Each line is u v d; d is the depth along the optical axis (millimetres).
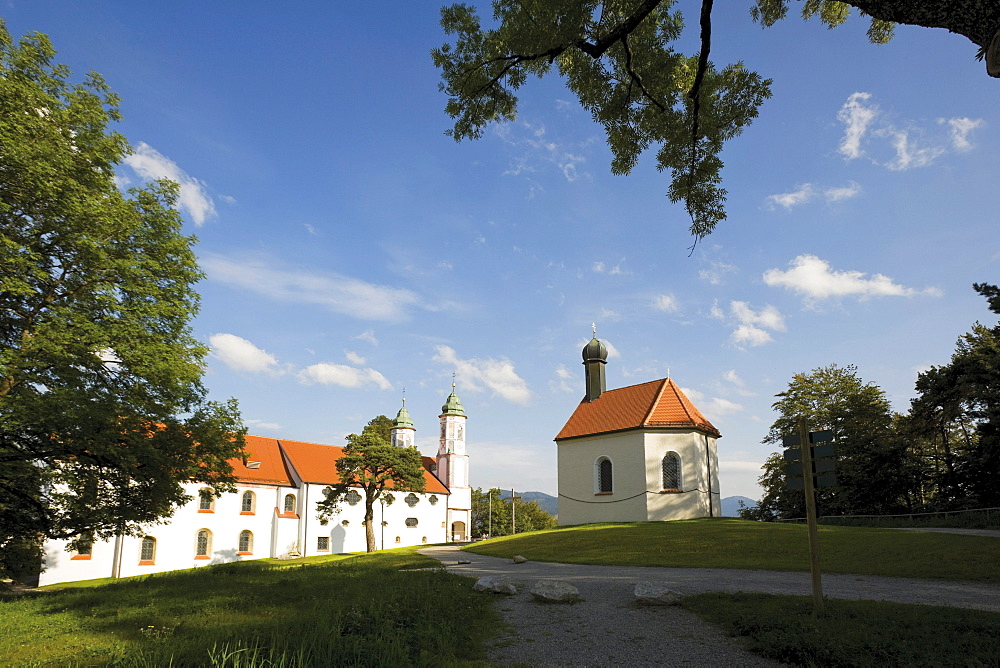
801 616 10562
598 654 9633
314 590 15352
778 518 44812
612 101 11516
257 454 56812
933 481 37875
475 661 9125
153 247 20812
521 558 23422
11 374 16031
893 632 9195
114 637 9906
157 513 20734
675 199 11750
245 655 7551
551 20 9617
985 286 30719
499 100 11852
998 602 12148
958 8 4641
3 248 16203
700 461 39000
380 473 51406
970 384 33969
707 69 10820
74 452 17953
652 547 24250
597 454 41500
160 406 19328
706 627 10852
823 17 11469
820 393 47219
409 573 18828
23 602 14492
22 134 17250
